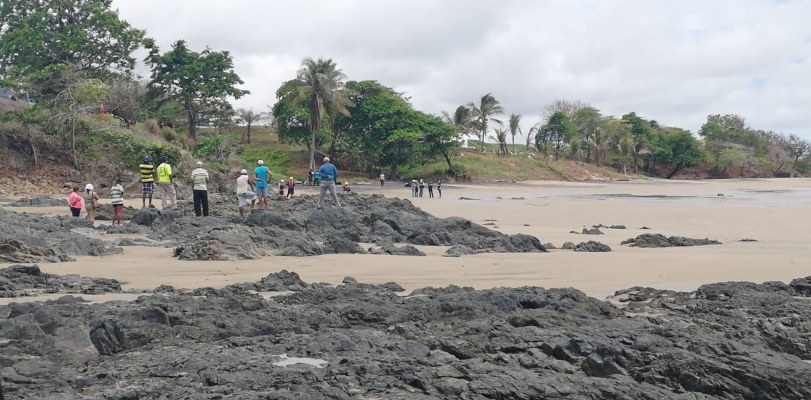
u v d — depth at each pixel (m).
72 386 6.12
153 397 5.77
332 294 10.30
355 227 20.69
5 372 6.31
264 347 7.29
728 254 17.17
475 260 15.67
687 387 6.22
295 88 72.88
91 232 19.80
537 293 9.91
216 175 49.88
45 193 41.47
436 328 8.24
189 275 13.10
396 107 79.12
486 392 5.86
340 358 6.88
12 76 54.53
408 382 6.13
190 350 7.23
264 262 15.04
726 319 8.74
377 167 83.94
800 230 25.38
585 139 130.88
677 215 33.03
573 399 5.75
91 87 47.25
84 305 8.93
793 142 153.12
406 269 14.17
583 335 7.48
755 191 66.62
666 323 8.48
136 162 47.31
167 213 21.80
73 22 59.69
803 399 5.98
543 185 78.81
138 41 61.66
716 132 141.50
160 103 69.88
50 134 46.25
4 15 58.97
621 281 12.73
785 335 7.97
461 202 43.06
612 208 37.69
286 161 80.50
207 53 71.31
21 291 10.78
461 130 99.69
